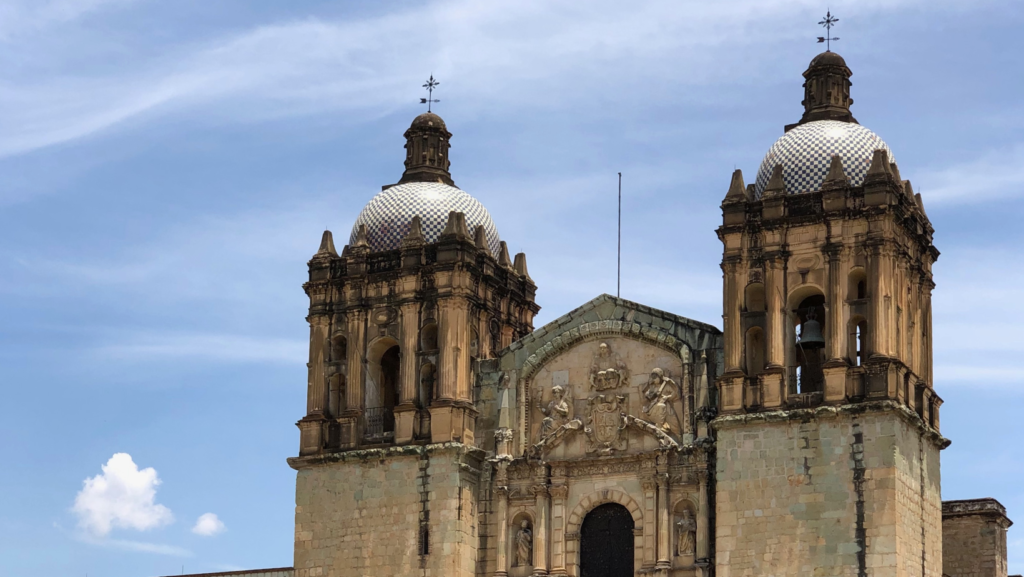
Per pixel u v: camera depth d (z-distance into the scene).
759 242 79.81
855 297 78.00
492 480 83.75
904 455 75.50
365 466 84.19
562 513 82.25
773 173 80.62
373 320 86.38
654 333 82.56
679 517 79.75
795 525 75.25
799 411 76.12
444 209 89.00
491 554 82.88
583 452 82.69
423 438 83.88
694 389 81.06
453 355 84.19
